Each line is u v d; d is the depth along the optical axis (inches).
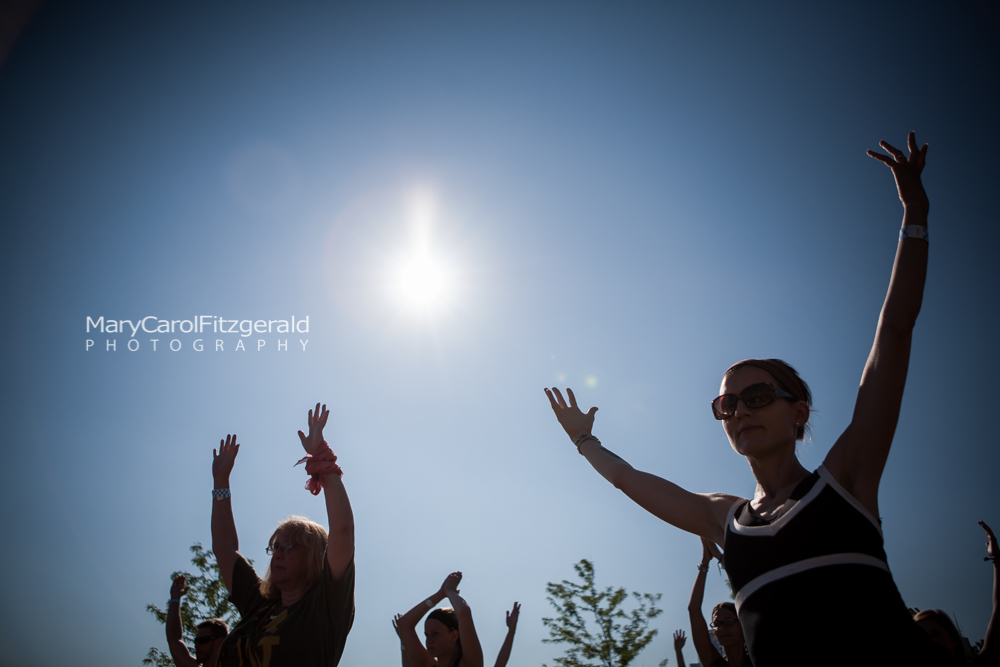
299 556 145.5
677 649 291.0
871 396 78.2
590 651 534.3
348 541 137.4
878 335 81.5
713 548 232.8
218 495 177.8
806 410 89.4
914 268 81.8
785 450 86.1
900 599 71.5
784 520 76.4
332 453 148.0
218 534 171.8
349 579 137.9
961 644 162.6
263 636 132.0
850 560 70.9
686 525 94.7
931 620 164.4
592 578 565.9
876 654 66.6
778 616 71.3
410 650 211.5
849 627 67.7
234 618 455.5
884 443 76.7
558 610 554.9
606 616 546.3
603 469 109.0
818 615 69.1
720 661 233.6
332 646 133.0
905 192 87.7
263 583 154.3
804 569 71.7
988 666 141.5
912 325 80.1
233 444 187.9
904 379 78.2
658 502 97.7
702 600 240.8
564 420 121.5
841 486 76.8
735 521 84.0
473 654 199.5
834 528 73.0
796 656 69.3
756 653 73.1
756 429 86.7
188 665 236.7
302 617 133.0
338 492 141.8
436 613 211.8
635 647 530.0
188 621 449.1
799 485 79.7
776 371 90.7
